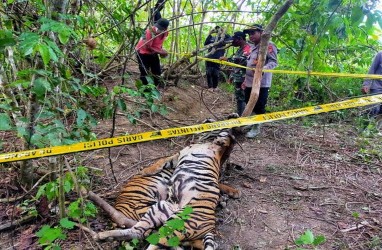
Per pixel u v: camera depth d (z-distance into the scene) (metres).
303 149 5.57
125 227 3.14
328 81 7.56
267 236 3.45
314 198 4.17
